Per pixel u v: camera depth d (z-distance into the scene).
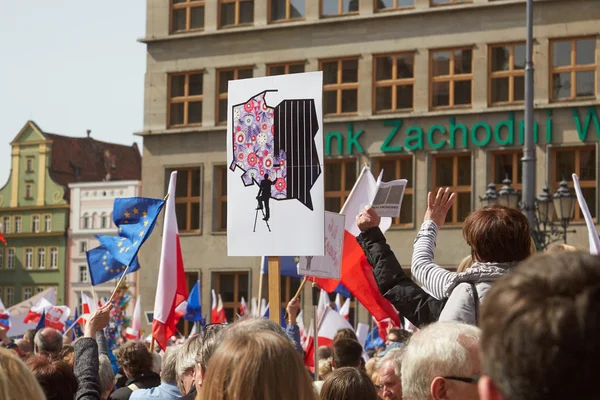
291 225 9.20
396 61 43.53
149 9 47.75
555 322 1.96
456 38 42.38
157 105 47.41
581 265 2.01
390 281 5.84
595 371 1.93
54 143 107.94
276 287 9.25
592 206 40.38
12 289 105.06
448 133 42.34
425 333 3.93
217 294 46.59
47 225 104.62
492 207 5.26
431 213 6.10
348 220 12.27
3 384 3.28
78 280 102.81
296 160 9.23
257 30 45.72
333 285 12.20
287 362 3.61
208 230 46.38
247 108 9.41
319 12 44.84
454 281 5.13
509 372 2.01
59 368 5.86
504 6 41.69
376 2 43.91
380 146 43.28
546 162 40.66
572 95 40.66
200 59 46.81
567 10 40.72
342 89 44.31
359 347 9.62
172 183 10.74
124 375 10.46
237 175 9.41
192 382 6.02
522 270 2.07
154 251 47.16
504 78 41.88
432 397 3.79
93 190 103.31
